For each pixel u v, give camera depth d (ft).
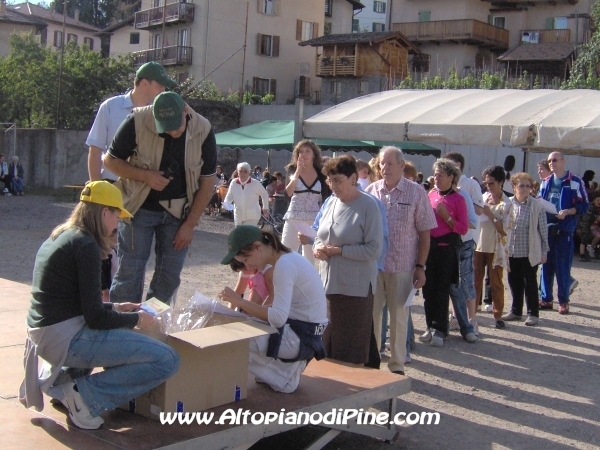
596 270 45.83
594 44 103.76
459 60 137.80
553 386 20.79
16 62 121.08
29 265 36.27
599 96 32.19
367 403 14.97
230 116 98.94
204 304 14.33
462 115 31.24
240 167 35.83
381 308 19.94
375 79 123.85
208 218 69.21
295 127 35.04
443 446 16.01
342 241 17.40
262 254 14.60
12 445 11.22
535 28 142.72
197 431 12.05
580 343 25.96
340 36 129.80
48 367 12.30
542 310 31.94
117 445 11.36
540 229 28.27
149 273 34.53
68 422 12.28
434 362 22.71
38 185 103.76
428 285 24.23
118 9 256.52
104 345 11.65
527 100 32.45
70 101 112.88
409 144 65.10
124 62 118.62
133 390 12.00
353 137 33.35
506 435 16.84
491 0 140.05
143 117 14.40
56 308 11.50
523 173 28.48
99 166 16.57
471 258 25.63
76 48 125.59
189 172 14.97
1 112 116.88
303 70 143.43
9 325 19.63
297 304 14.48
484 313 30.53
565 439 16.76
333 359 17.47
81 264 11.29
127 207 14.89
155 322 13.01
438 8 140.77
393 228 19.15
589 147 27.48
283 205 64.54
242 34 136.87
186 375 12.57
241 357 13.57
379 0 224.33
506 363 22.94
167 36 141.90
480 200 26.45
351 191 17.60
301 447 15.44
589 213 50.42
